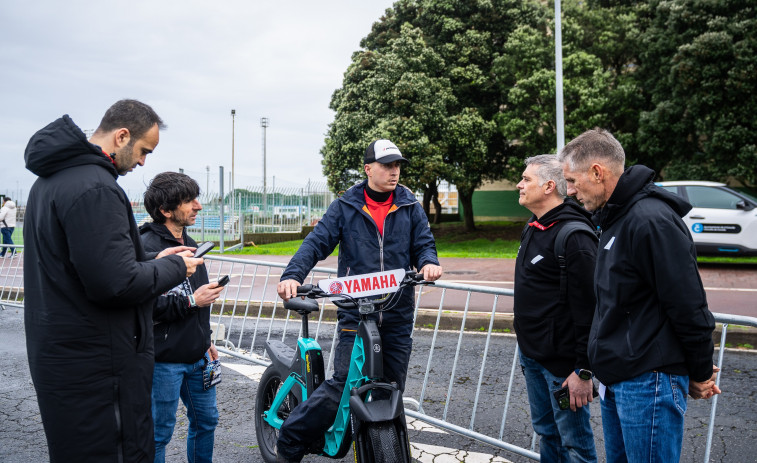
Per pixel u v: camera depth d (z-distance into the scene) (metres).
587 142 2.22
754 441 3.73
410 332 3.12
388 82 20.34
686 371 2.02
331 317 7.84
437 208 30.34
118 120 2.15
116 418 2.02
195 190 2.89
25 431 3.98
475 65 21.19
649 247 1.98
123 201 2.06
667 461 2.01
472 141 20.62
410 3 23.09
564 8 20.11
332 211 3.18
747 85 15.59
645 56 18.44
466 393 4.78
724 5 16.33
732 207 11.88
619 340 2.09
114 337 2.02
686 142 17.77
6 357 6.00
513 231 24.70
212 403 3.05
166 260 2.19
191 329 2.80
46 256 1.96
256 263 5.72
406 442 2.59
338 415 2.94
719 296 8.48
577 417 2.57
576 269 2.41
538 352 2.62
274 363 3.55
